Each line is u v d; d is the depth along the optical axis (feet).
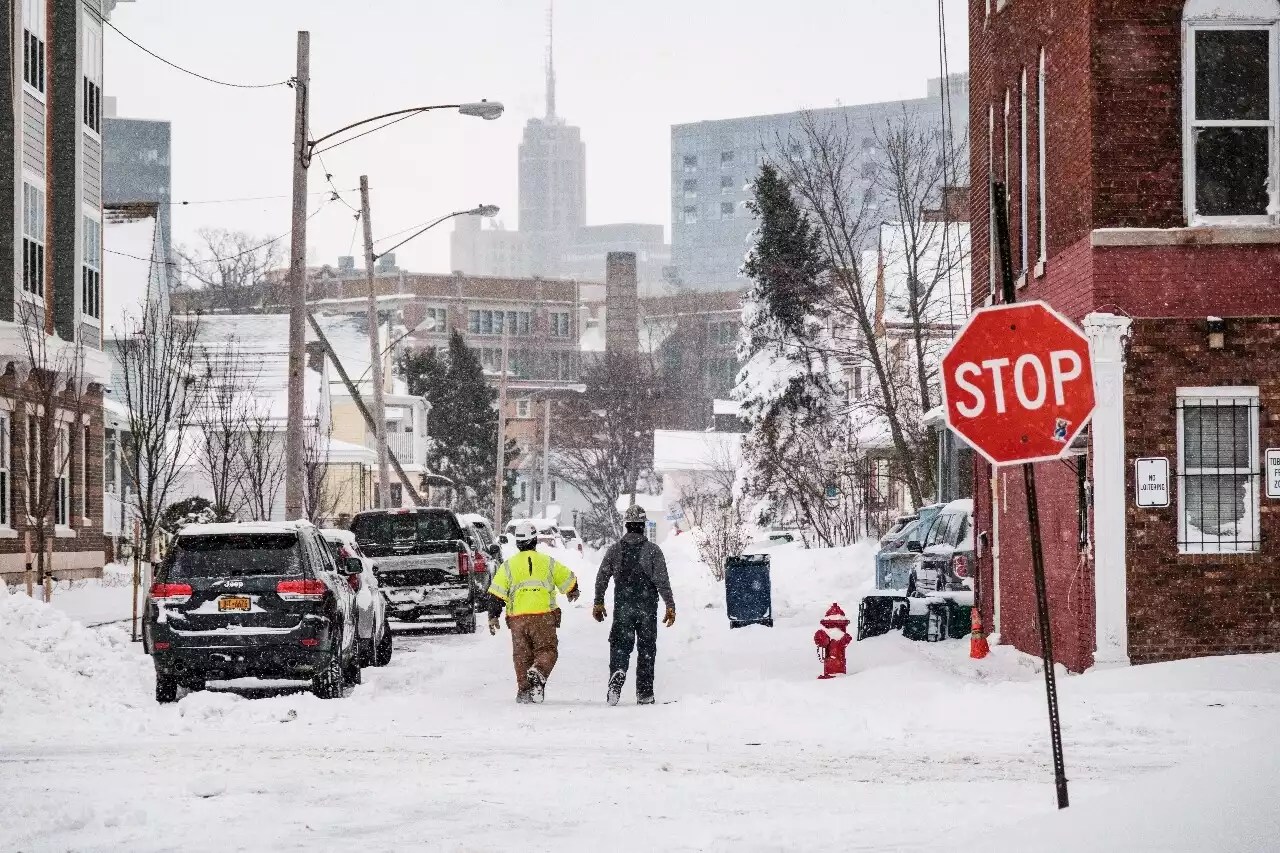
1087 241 175.52
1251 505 174.40
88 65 380.58
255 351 569.23
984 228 233.14
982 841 69.00
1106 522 173.47
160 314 451.53
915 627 233.35
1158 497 173.17
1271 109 175.42
